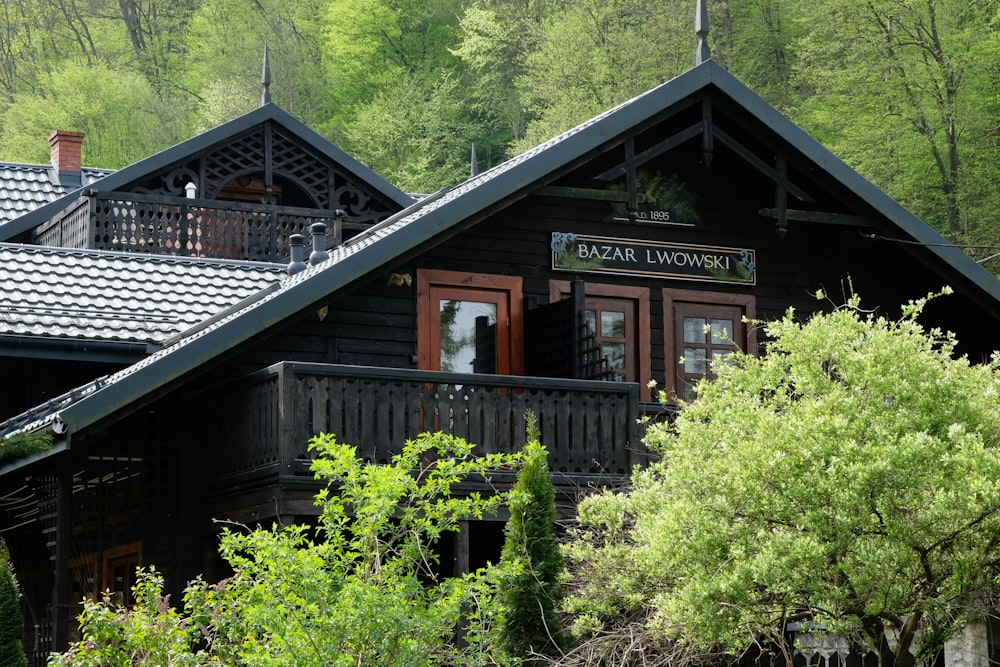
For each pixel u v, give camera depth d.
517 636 11.07
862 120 36.44
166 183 22.30
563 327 16.22
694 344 17.62
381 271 15.43
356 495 10.25
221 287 18.11
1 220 23.88
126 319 16.58
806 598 9.81
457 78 53.56
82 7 58.44
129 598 16.45
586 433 14.80
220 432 15.21
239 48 55.28
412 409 14.16
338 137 52.62
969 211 36.16
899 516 9.74
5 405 16.73
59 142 25.84
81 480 15.97
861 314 18.30
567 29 44.31
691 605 9.88
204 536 15.33
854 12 36.75
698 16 16.77
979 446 9.27
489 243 16.95
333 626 9.59
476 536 15.77
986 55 35.44
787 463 9.74
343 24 53.84
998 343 18.39
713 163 17.89
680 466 10.29
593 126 16.14
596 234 17.36
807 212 17.19
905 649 10.20
